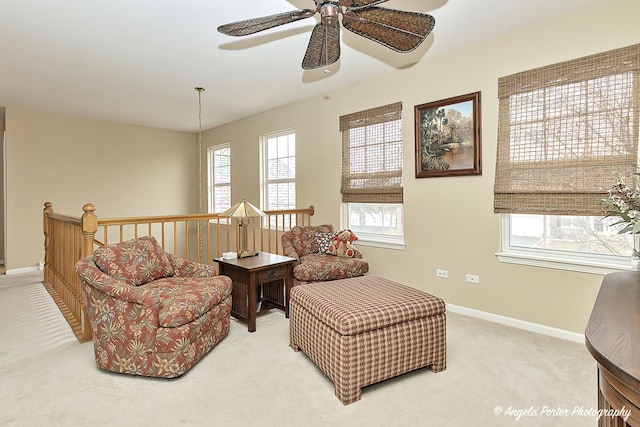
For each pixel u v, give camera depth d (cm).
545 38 276
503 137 300
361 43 313
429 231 356
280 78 398
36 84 411
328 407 189
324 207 462
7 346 267
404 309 211
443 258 346
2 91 437
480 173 315
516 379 215
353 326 192
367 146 409
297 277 338
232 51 324
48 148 547
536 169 282
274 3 247
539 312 287
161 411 186
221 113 556
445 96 337
